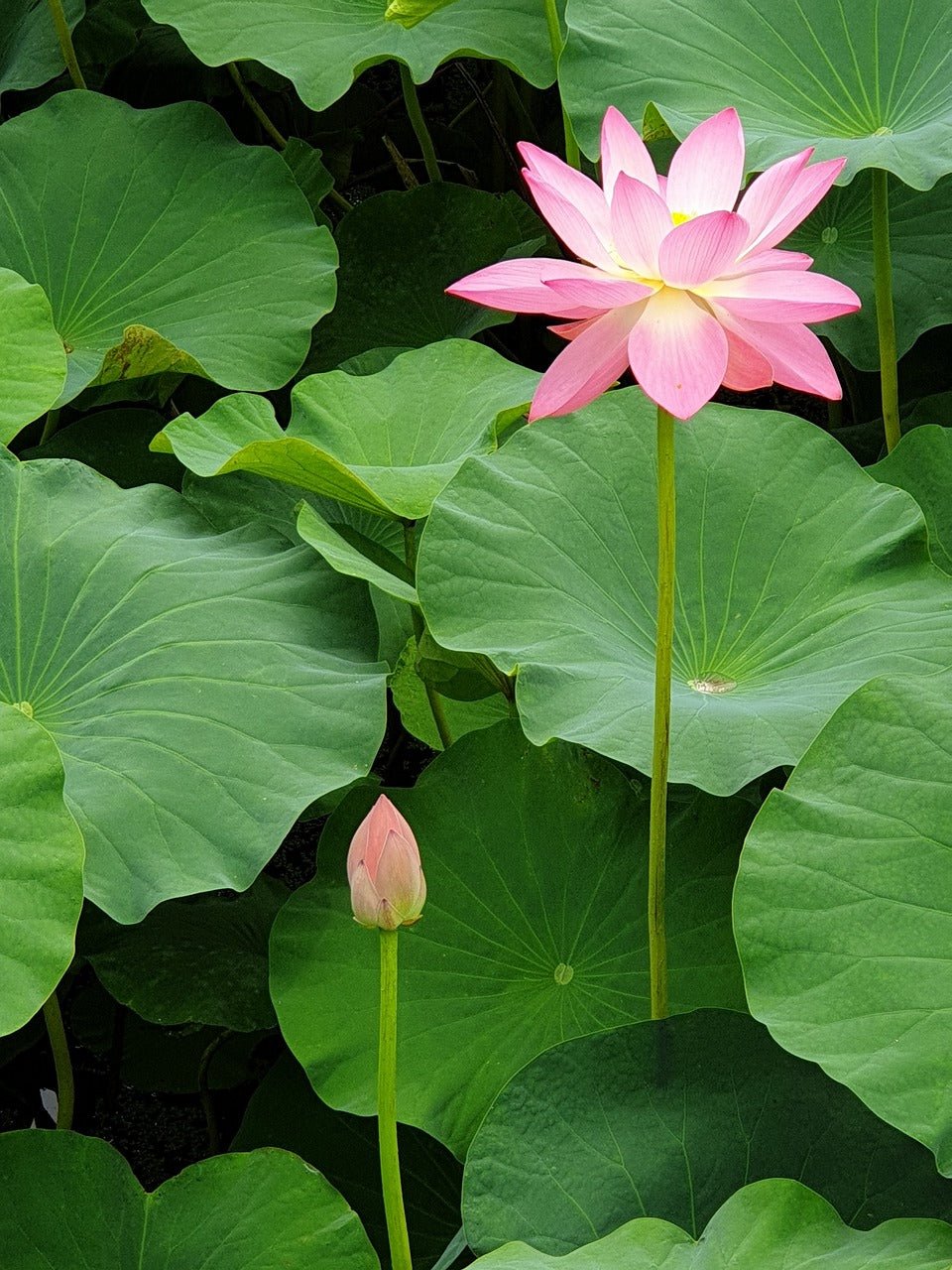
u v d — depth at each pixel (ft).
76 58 16.47
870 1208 10.57
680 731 11.03
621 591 11.55
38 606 11.46
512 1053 11.14
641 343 10.09
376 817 10.33
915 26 12.28
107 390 13.91
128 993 12.14
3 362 12.20
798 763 10.78
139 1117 12.87
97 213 13.28
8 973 10.53
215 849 10.94
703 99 12.25
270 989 11.24
